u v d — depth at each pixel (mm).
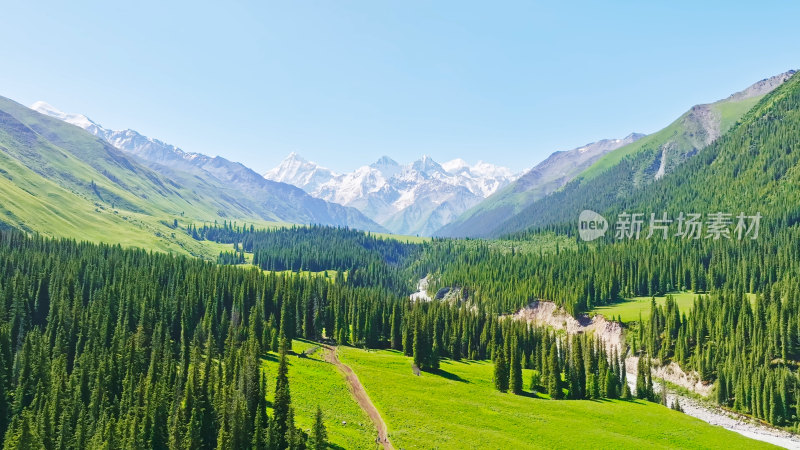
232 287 173875
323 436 75438
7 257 168375
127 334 124000
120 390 97688
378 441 87500
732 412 133500
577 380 135250
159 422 81750
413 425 97812
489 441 94500
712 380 145500
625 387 135750
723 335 153500
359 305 177625
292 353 141750
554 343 144500
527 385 141000
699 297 169750
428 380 132125
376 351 162125
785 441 116062
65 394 95250
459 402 116688
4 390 93688
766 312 153000
